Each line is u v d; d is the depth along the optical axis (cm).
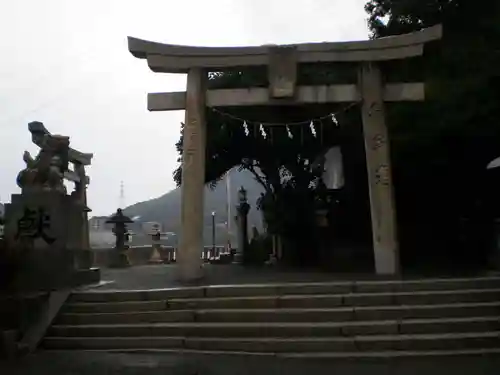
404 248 2038
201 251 1416
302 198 2417
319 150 2408
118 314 1030
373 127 1445
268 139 2430
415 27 1977
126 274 1681
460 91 1593
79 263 1331
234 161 2598
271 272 1603
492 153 1805
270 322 990
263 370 798
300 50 1459
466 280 1103
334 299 1035
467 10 1788
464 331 950
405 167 1942
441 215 2069
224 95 1470
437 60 1750
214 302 1052
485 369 796
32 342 949
